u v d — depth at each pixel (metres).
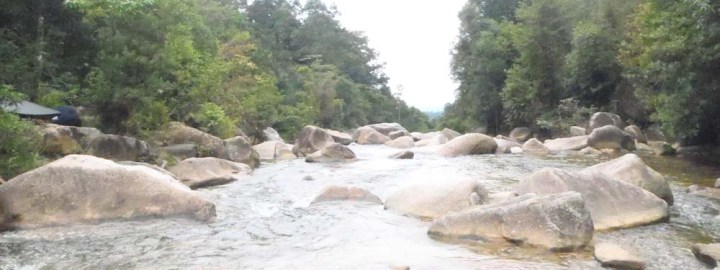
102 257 6.74
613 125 21.03
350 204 9.88
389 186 12.22
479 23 41.91
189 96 17.50
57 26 18.70
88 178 8.49
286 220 8.77
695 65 13.34
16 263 6.48
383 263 6.30
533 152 20.14
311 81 49.44
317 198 10.27
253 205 10.12
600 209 8.18
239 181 13.34
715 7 11.43
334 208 9.55
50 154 11.51
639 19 21.83
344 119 56.47
